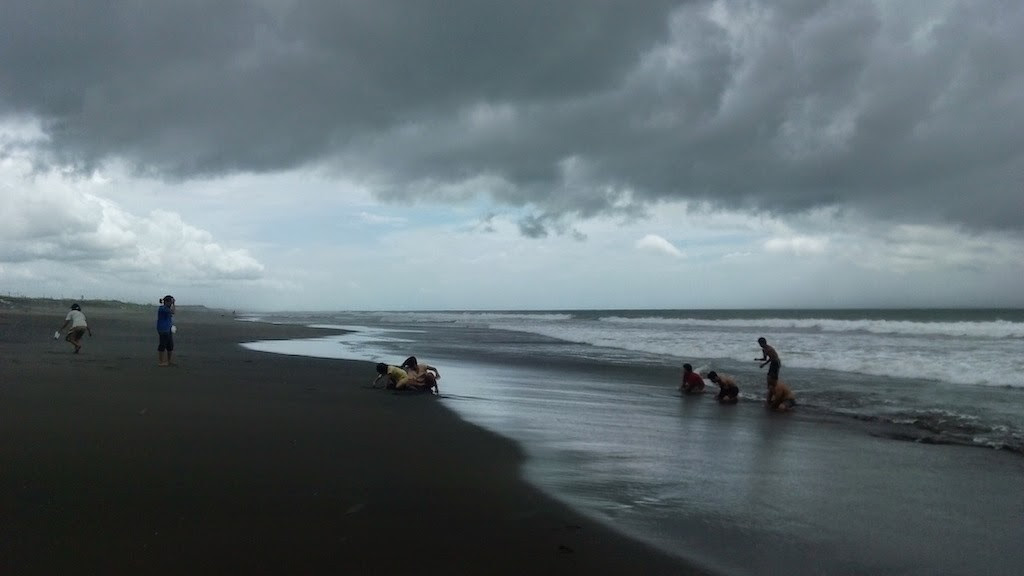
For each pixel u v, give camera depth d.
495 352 26.89
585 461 7.80
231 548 4.47
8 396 9.98
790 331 42.47
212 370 15.68
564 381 17.00
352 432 8.68
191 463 6.52
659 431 10.22
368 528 5.03
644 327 51.62
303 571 4.17
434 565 4.42
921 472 7.95
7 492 5.34
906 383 17.50
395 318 93.00
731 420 11.63
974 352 24.64
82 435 7.45
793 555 5.00
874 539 5.44
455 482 6.50
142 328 37.81
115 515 4.95
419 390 13.68
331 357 21.95
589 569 4.51
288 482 6.09
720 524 5.64
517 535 5.09
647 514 5.83
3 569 3.94
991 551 5.26
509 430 9.66
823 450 9.12
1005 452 9.23
